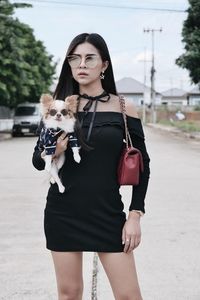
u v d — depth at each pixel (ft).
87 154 9.55
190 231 23.48
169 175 43.70
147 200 31.60
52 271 17.97
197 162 54.75
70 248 9.67
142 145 10.05
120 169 9.65
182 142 90.02
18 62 96.68
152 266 18.37
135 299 9.73
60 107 9.45
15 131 106.01
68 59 10.09
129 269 9.70
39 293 15.84
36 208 28.96
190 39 97.14
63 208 9.68
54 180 9.62
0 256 19.72
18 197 32.63
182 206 29.68
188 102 329.52
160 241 21.67
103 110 9.82
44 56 143.74
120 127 9.75
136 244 9.67
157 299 15.34
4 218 26.30
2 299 15.33
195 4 96.58
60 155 9.66
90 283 16.75
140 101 357.20
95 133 9.55
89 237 9.58
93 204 9.55
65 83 10.44
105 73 10.23
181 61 98.22
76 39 10.00
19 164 51.80
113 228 9.61
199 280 16.99
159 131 138.41
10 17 96.89
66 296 10.07
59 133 9.46
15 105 122.83
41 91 133.59
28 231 23.53
